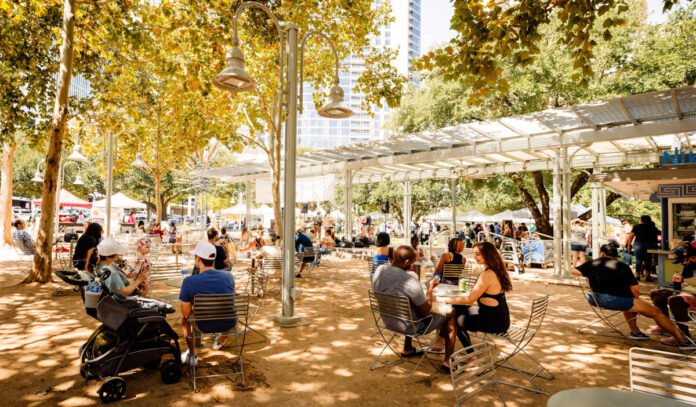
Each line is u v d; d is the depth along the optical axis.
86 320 6.55
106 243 4.45
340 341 5.77
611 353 5.40
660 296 6.25
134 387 4.12
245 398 3.93
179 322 6.45
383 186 40.09
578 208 24.34
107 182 14.14
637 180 10.55
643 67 15.45
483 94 5.81
